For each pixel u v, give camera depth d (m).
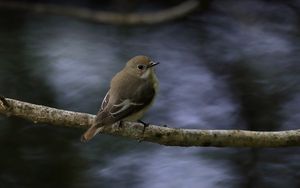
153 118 13.46
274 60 14.86
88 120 9.14
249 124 13.45
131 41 15.66
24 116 9.12
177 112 13.66
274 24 16.03
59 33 15.79
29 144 12.81
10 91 13.70
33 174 12.46
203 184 12.34
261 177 12.60
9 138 12.88
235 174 12.60
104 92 13.66
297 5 16.28
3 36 15.57
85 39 15.59
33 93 13.69
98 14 16.03
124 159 12.71
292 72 14.45
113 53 15.07
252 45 15.43
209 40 15.71
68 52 14.96
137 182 12.31
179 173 12.50
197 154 13.03
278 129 13.27
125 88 9.68
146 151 12.91
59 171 12.52
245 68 14.72
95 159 12.66
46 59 14.68
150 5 16.97
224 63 14.95
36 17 16.41
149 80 9.92
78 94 13.64
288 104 13.76
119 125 9.24
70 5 17.02
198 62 15.04
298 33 15.71
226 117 13.59
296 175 12.60
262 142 9.08
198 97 14.04
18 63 14.47
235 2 16.41
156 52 15.29
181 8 16.05
